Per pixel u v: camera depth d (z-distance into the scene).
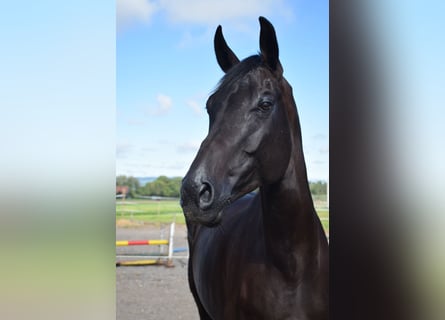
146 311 3.82
